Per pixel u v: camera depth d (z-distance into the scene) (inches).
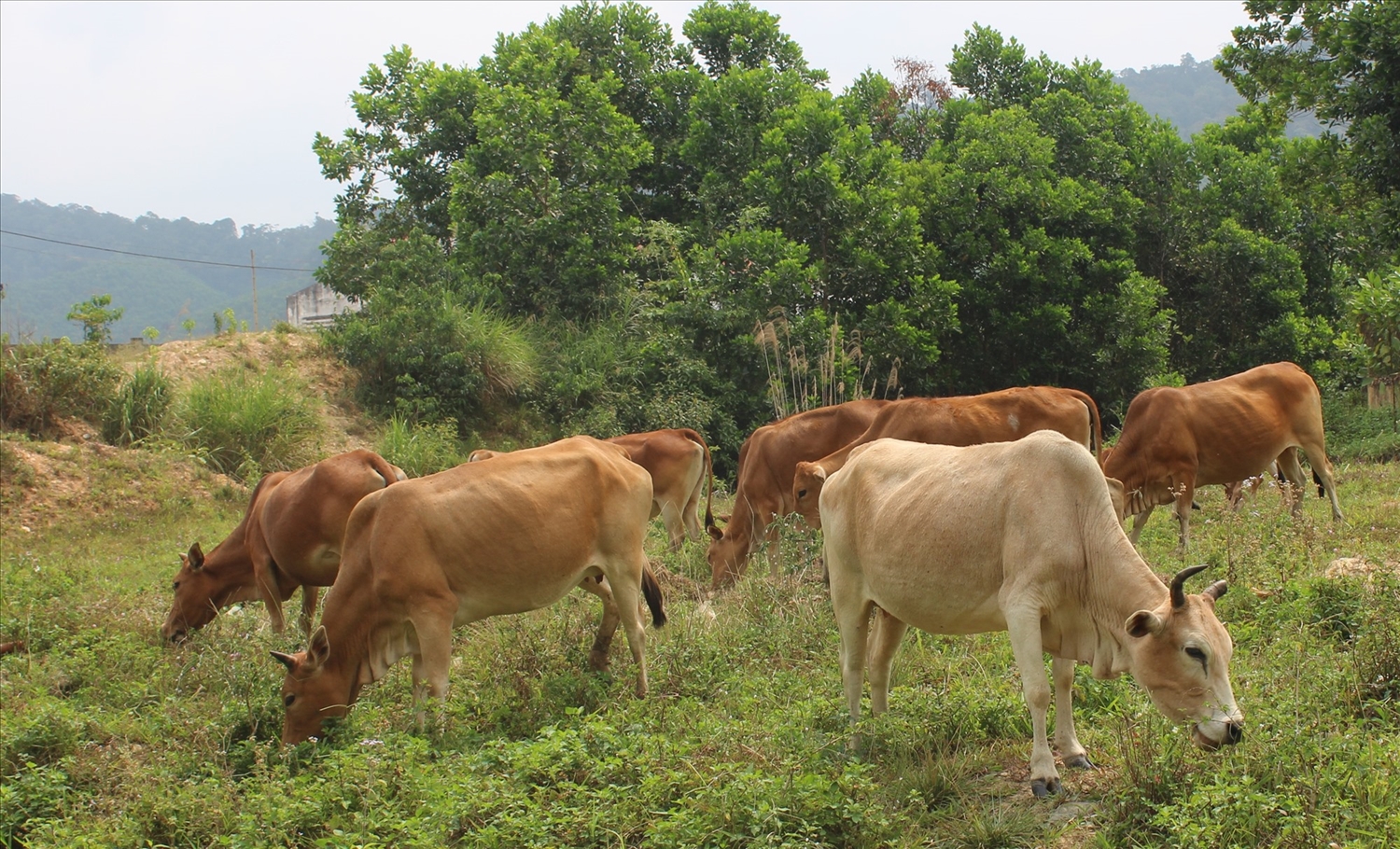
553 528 262.4
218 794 208.4
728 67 964.0
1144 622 169.2
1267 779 169.9
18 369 592.1
